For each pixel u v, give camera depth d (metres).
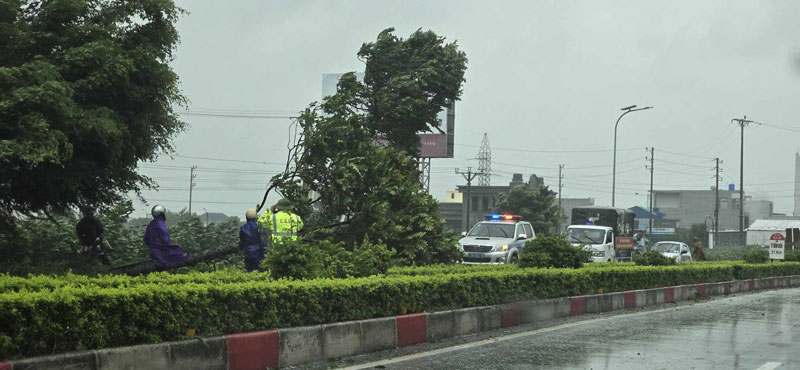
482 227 30.70
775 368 9.80
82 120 15.10
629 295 20.39
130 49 17.53
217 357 8.87
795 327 14.84
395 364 10.11
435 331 12.73
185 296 8.69
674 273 24.47
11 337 6.94
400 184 19.52
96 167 16.48
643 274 21.97
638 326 15.06
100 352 7.56
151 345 8.12
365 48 24.80
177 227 24.72
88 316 7.63
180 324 8.64
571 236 36.41
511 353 11.11
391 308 12.13
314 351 10.28
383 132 24.56
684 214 161.75
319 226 18.11
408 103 23.61
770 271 35.47
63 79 15.54
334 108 18.80
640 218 144.38
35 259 17.02
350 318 11.27
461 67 24.58
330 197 18.34
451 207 108.06
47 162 15.36
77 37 16.53
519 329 14.60
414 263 18.91
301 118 18.25
